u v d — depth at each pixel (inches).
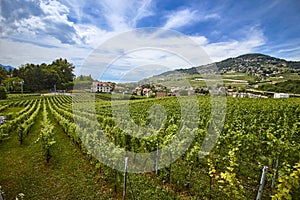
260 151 230.4
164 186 205.8
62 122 485.7
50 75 2800.2
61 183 220.8
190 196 184.4
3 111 995.9
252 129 322.0
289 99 856.3
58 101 1563.7
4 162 286.2
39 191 204.4
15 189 208.7
